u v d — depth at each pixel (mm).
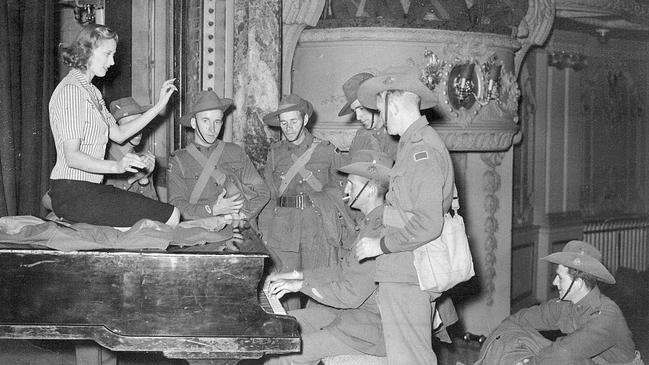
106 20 7105
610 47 12594
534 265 11461
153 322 3898
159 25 7219
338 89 7379
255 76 7211
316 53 7469
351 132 7344
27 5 6176
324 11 7625
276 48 7281
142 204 4371
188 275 3916
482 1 8070
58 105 4227
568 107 11906
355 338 4418
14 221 4301
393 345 4215
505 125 8086
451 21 7543
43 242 3982
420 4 7605
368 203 4570
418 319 4223
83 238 3949
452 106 7578
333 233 6082
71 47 4336
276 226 6141
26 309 3855
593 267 4684
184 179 5887
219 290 3936
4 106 5965
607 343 4602
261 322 3963
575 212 12117
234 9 7285
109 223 4285
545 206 11719
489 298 9508
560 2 10062
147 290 3898
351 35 7316
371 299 4477
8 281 3852
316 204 6137
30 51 6188
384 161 4617
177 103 7191
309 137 6367
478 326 9461
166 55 7223
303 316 4715
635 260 13109
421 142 4191
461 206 9320
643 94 13359
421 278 4172
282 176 6246
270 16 7246
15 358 5922
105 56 4359
